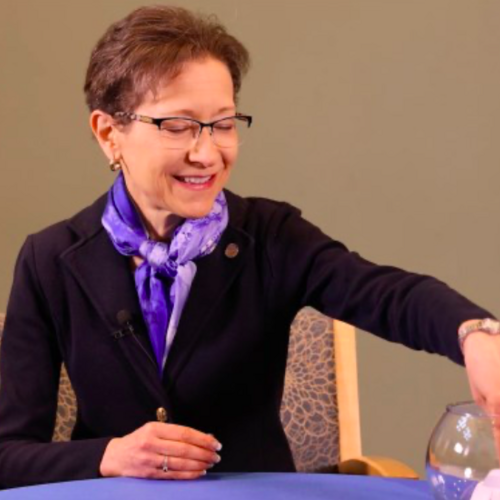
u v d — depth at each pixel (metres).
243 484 4.21
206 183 4.75
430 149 9.77
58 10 9.78
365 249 9.85
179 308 5.21
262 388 5.36
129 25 4.73
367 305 4.78
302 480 4.27
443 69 9.70
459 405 3.69
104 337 5.28
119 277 5.30
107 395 5.28
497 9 9.65
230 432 5.29
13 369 5.33
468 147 9.77
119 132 4.82
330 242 5.31
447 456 3.50
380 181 9.78
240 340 5.25
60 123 9.87
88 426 5.40
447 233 9.84
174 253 5.18
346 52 9.69
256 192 9.83
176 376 5.19
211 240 5.25
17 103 9.89
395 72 9.70
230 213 5.46
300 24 9.67
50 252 5.46
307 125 9.76
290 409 6.26
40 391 5.31
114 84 4.73
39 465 4.71
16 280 5.49
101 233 5.45
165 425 4.43
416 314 4.33
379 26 9.65
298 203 9.83
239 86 5.00
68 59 9.81
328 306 5.11
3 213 9.99
